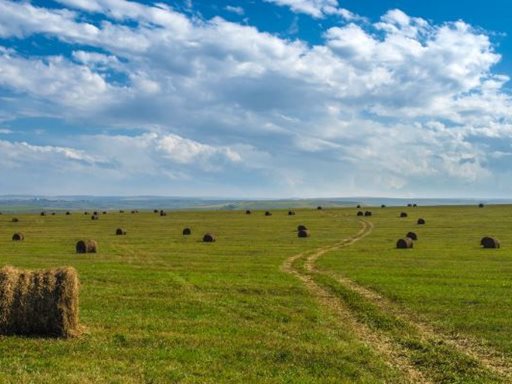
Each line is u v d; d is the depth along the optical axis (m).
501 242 56.22
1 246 54.06
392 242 56.88
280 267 38.66
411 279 32.50
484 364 17.05
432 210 117.50
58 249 51.38
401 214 98.50
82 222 95.38
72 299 19.38
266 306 25.12
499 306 25.00
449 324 21.75
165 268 38.00
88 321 21.72
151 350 17.81
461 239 59.62
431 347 18.64
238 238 62.84
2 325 19.03
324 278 33.00
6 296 19.03
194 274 34.97
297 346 18.48
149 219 102.69
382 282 31.31
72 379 14.84
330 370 16.20
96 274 34.72
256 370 16.08
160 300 26.41
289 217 102.12
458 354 17.81
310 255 45.59
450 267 37.94
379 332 20.83
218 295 27.88
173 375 15.40
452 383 15.37
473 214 101.12
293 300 26.67
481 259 42.44
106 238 64.00
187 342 18.88
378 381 15.35
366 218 96.12
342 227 77.69
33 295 19.06
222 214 117.12
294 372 15.98
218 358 17.16
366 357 17.45
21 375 15.10
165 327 21.02
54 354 17.22
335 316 23.55
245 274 35.06
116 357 17.06
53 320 19.00
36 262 41.22
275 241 58.81
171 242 58.72
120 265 39.62
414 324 22.00
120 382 14.76
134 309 24.34
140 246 54.25
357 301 26.05
